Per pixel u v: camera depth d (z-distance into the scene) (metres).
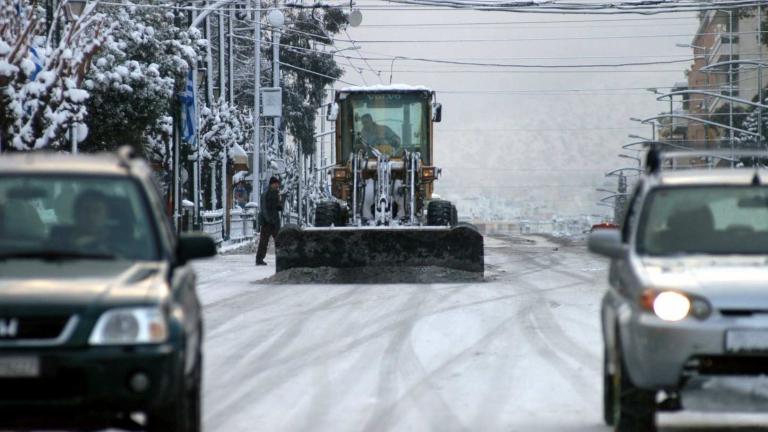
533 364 26.98
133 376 14.81
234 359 28.09
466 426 20.12
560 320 35.09
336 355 28.61
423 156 56.59
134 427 16.05
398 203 55.34
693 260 18.56
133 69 66.94
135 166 17.78
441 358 28.05
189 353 16.38
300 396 23.17
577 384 24.41
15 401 14.66
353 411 21.56
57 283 15.40
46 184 17.34
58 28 60.22
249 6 116.00
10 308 14.83
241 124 117.94
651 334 17.12
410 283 47.69
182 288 16.55
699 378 16.89
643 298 17.50
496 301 40.31
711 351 16.89
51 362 14.67
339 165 56.62
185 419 15.77
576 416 21.05
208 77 98.25
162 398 14.96
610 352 19.70
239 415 21.17
